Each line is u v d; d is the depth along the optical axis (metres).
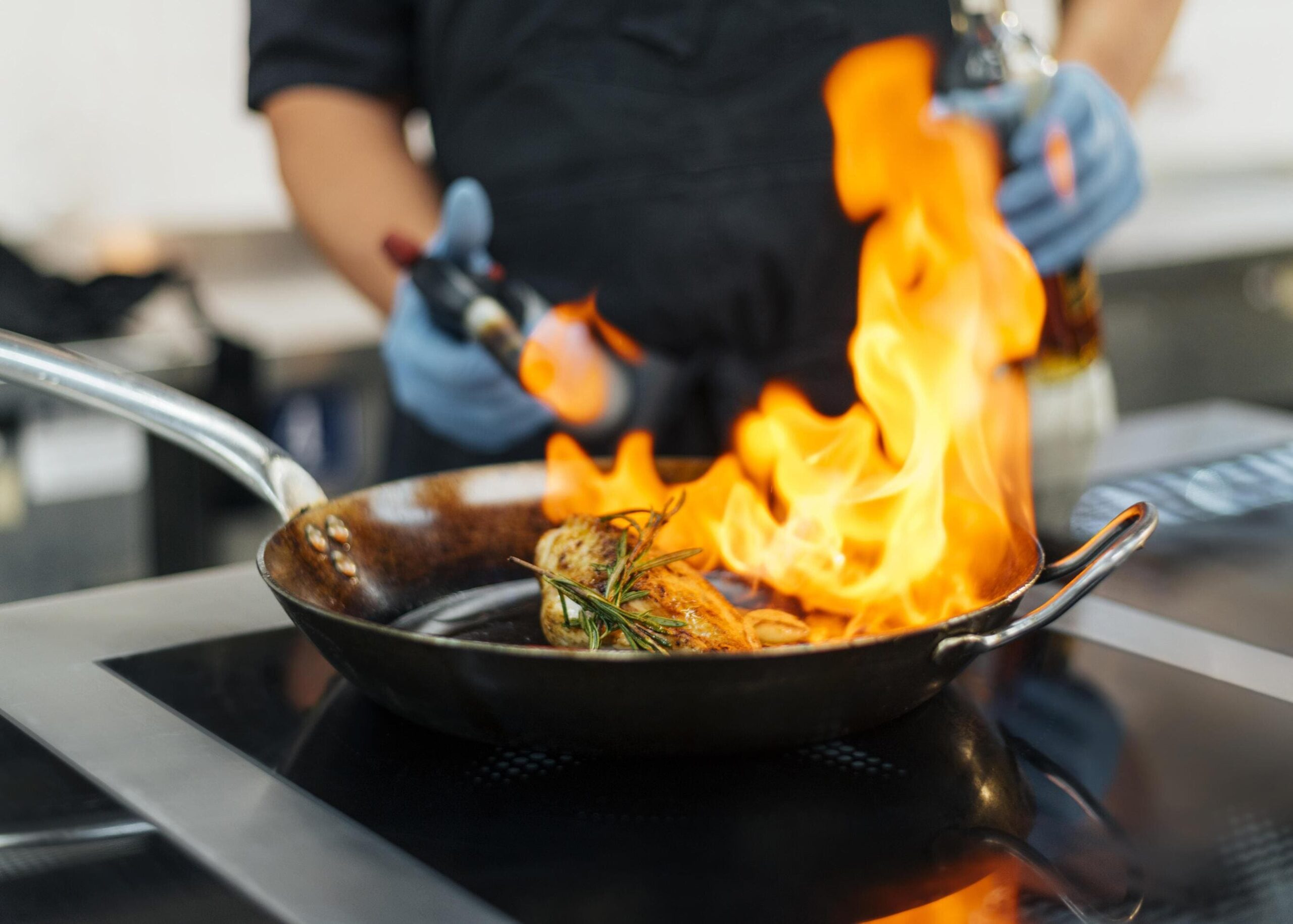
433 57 1.65
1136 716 1.19
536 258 1.64
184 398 1.25
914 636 1.04
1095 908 0.91
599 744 1.08
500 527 1.29
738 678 1.01
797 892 0.93
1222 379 2.94
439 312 1.54
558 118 1.61
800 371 1.61
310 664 1.23
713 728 1.05
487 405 1.58
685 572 1.24
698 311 1.61
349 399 2.16
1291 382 2.99
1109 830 1.03
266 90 1.72
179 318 2.17
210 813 1.03
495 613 1.25
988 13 1.61
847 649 1.01
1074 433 1.62
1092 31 1.72
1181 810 1.07
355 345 2.14
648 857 0.98
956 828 1.03
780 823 1.04
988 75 1.59
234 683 1.21
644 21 1.58
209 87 2.37
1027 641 1.26
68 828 1.06
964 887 0.94
